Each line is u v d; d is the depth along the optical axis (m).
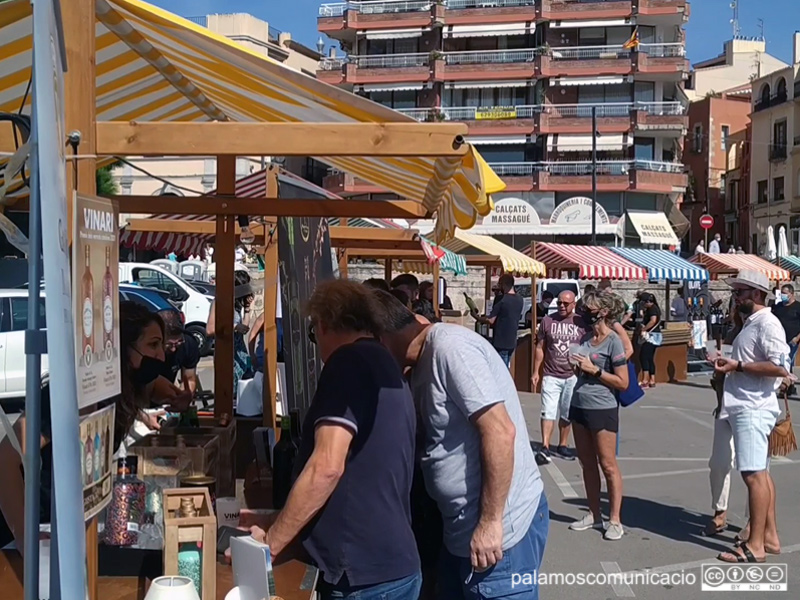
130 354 2.98
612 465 6.24
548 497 7.59
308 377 4.62
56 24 1.63
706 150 64.88
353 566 2.59
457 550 3.05
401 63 52.41
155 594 2.04
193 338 6.09
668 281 22.64
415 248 9.93
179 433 3.44
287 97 3.03
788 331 13.42
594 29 51.31
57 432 1.53
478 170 3.04
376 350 2.73
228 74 3.11
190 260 26.61
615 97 50.91
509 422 2.92
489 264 18.08
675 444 10.45
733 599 5.05
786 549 6.05
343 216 4.68
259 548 2.18
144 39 3.14
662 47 50.47
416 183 4.41
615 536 6.24
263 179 7.21
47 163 1.55
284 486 3.32
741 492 7.78
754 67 73.50
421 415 3.06
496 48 52.66
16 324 12.30
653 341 16.50
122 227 6.77
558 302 9.09
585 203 49.38
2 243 5.52
